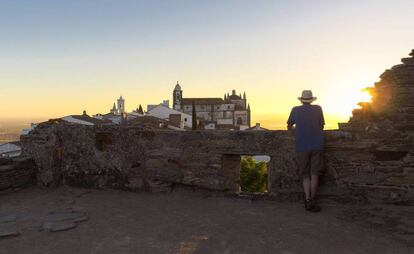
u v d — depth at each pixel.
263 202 7.49
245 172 33.84
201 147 7.98
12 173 8.30
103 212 6.79
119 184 8.52
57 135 8.88
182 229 5.87
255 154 7.73
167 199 7.73
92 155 8.71
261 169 34.28
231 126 122.06
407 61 7.18
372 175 7.17
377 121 7.25
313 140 6.95
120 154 8.52
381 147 7.13
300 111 7.12
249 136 7.76
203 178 7.94
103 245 5.23
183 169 8.08
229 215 6.60
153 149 8.30
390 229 5.77
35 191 8.41
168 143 8.20
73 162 8.84
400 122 7.12
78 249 5.09
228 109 163.88
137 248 5.12
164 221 6.27
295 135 7.14
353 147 7.28
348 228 5.86
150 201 7.57
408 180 6.98
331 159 7.41
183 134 8.10
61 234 5.65
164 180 8.19
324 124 7.15
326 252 4.95
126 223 6.17
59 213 6.69
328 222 6.17
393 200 7.02
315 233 5.65
